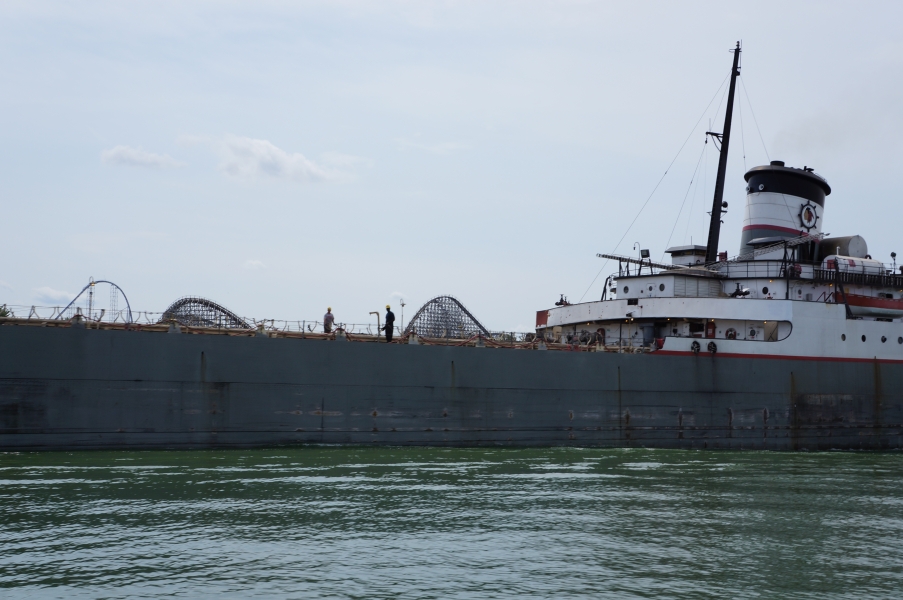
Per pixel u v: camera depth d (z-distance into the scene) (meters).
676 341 40.62
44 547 17.89
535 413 37.06
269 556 17.59
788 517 22.02
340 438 33.88
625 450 36.94
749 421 40.94
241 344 32.56
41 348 29.92
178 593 15.24
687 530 20.39
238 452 31.48
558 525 20.72
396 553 17.98
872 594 15.71
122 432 30.97
